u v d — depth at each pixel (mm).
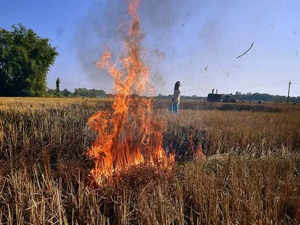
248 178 3652
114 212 3105
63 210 2928
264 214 2875
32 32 50781
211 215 2854
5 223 2939
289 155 5691
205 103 31969
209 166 4848
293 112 21328
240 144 7438
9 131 6691
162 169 4203
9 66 46656
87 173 4230
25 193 3219
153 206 2826
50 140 6750
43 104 15398
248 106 29469
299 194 3529
